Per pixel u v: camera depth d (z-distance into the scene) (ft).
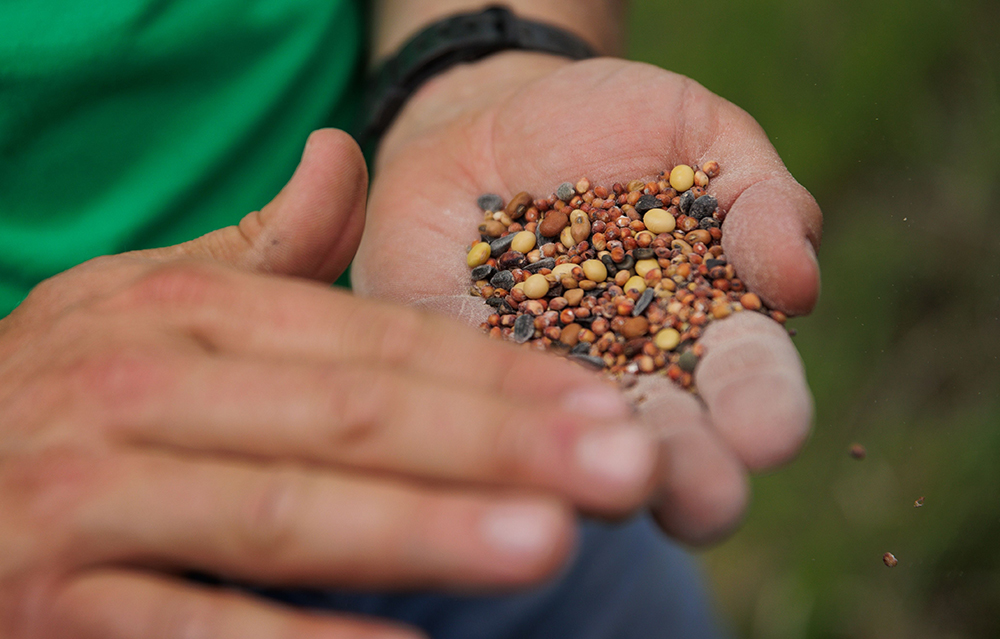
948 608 1.87
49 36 1.53
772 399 1.29
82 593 1.08
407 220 1.61
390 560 0.99
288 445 1.11
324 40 1.73
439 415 1.07
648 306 1.45
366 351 1.18
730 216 1.46
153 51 1.58
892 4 2.23
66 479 1.13
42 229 1.57
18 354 1.23
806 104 2.23
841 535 1.95
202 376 1.15
